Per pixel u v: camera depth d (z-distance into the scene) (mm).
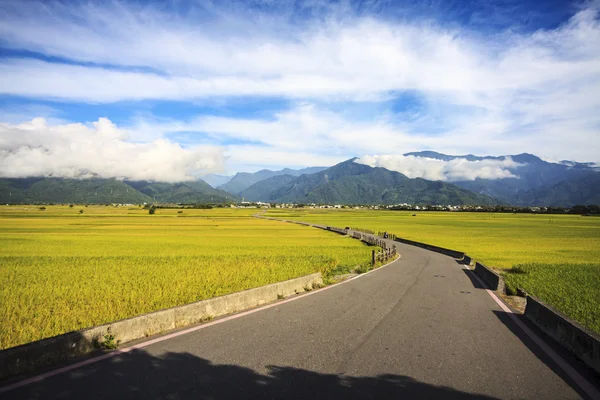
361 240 50375
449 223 103938
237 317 9641
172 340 7570
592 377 6184
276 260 24141
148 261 23797
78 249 34250
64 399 4895
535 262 27938
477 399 5270
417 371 6219
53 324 9258
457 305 11875
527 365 6672
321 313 10180
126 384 5402
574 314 10922
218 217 129125
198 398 5004
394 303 11789
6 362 5645
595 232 69375
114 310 10578
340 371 6105
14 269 20234
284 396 5133
